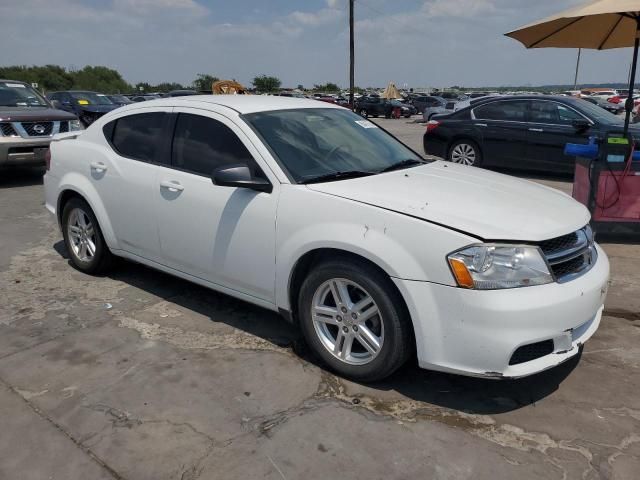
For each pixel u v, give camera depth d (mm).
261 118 3715
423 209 2898
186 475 2457
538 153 9539
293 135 3680
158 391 3096
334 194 3121
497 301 2641
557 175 10109
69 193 4816
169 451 2609
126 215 4258
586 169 5992
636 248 5707
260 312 4125
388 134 4480
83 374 3281
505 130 9820
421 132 21906
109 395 3064
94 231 4664
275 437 2697
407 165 3912
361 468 2484
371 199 3027
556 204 3256
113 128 4484
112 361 3430
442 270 2709
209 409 2928
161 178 3932
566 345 2812
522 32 6137
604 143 5695
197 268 3830
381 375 3043
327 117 4129
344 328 3143
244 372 3287
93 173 4496
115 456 2580
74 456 2580
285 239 3234
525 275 2707
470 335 2686
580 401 2984
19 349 3590
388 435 2711
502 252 2699
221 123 3721
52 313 4129
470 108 10336
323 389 3107
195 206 3699
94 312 4141
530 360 2758
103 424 2812
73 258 4969
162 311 4152
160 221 3975
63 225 4992
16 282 4770
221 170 3256
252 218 3385
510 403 2975
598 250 3332
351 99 28172
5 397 3053
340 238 2973
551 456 2559
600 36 6242
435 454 2574
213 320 3994
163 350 3561
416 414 2881
